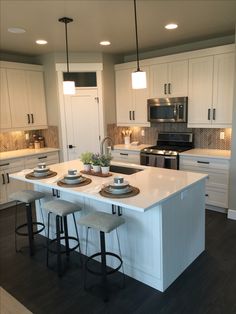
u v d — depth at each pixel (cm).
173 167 458
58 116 530
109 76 546
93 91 533
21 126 514
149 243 252
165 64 476
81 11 305
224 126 428
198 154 432
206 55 427
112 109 561
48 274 283
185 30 393
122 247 276
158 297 244
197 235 301
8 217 438
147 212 248
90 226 242
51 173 328
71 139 538
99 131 545
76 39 424
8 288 263
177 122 477
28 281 273
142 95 519
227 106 420
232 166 391
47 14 312
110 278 274
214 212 428
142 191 251
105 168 313
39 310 233
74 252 328
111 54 544
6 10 296
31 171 346
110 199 232
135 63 516
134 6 270
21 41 425
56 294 253
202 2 288
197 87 446
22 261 309
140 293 250
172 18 338
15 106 501
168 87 479
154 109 498
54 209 275
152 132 555
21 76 504
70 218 331
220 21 354
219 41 442
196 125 459
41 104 541
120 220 247
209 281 264
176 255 266
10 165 475
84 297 247
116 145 568
